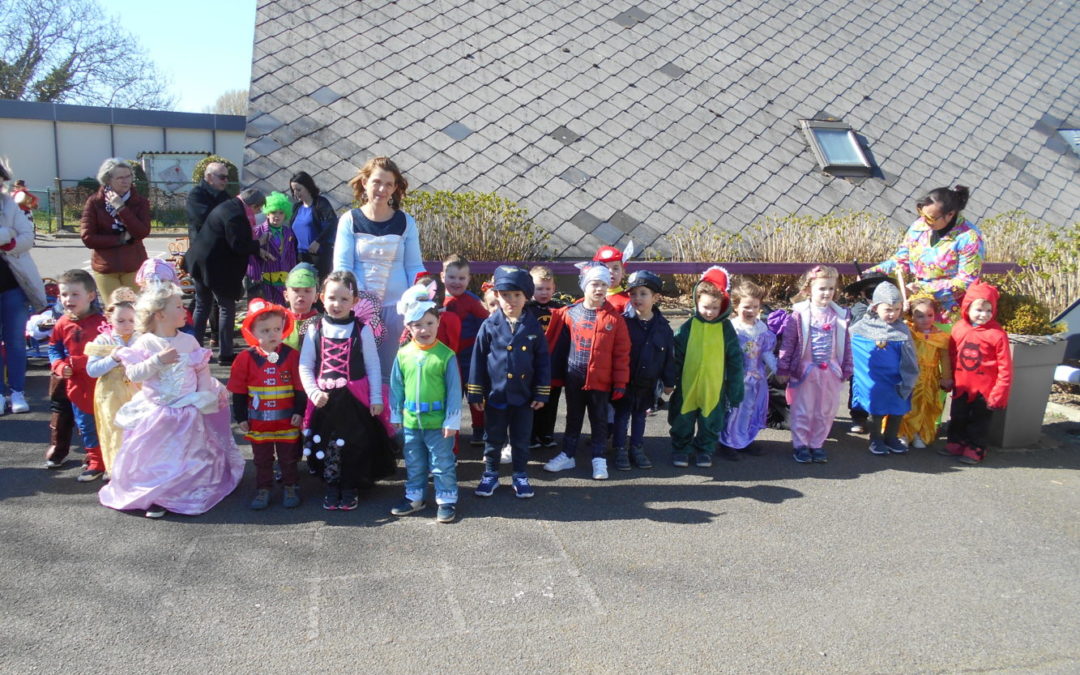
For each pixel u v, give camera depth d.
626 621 3.45
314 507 4.54
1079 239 7.93
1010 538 4.40
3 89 35.03
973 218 12.00
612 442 5.81
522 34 12.95
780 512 4.65
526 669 3.09
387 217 5.07
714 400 5.31
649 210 10.77
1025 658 3.30
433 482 5.01
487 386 4.75
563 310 5.40
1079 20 16.44
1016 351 5.70
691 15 14.15
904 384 5.52
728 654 3.24
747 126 12.37
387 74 11.68
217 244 6.83
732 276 9.17
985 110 13.86
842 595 3.74
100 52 36.81
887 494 4.97
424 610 3.48
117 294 4.71
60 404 4.87
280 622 3.36
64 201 23.55
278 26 11.92
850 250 10.23
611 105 12.07
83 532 4.13
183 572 3.74
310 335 4.45
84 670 3.01
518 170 10.84
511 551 4.05
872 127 12.98
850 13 15.12
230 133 27.31
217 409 4.59
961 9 15.95
